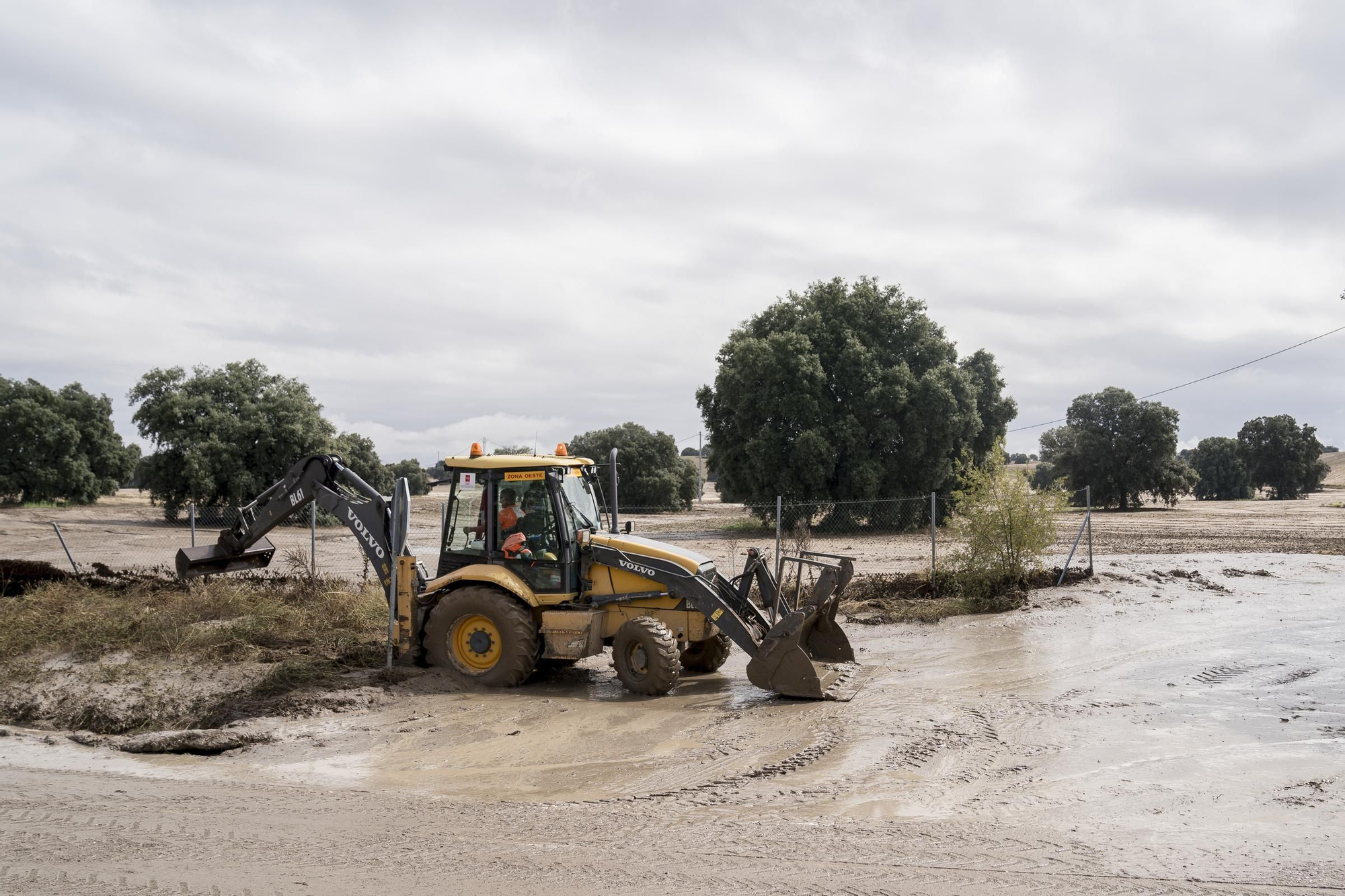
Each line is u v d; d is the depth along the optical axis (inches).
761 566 424.5
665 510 2089.1
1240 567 754.2
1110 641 470.9
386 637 466.6
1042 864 188.2
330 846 201.3
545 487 407.8
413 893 171.3
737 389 1466.5
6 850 195.0
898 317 1498.5
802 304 1592.0
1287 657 424.8
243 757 295.6
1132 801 235.0
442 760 288.8
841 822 220.5
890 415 1441.9
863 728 316.5
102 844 200.1
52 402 2449.6
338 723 335.6
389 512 450.9
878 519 1402.6
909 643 486.3
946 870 184.7
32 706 356.5
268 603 510.9
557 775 270.2
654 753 293.6
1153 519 1750.7
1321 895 169.8
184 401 1616.6
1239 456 3722.9
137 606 491.5
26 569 587.2
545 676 414.6
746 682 401.7
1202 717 324.5
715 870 185.2
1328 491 4030.5
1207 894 170.9
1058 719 325.7
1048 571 674.8
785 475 1391.5
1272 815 221.8
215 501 1610.5
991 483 619.2
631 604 409.7
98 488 2507.4
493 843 203.8
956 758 280.5
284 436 1648.6
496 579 395.5
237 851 196.5
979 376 1590.8
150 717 348.2
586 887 175.3
